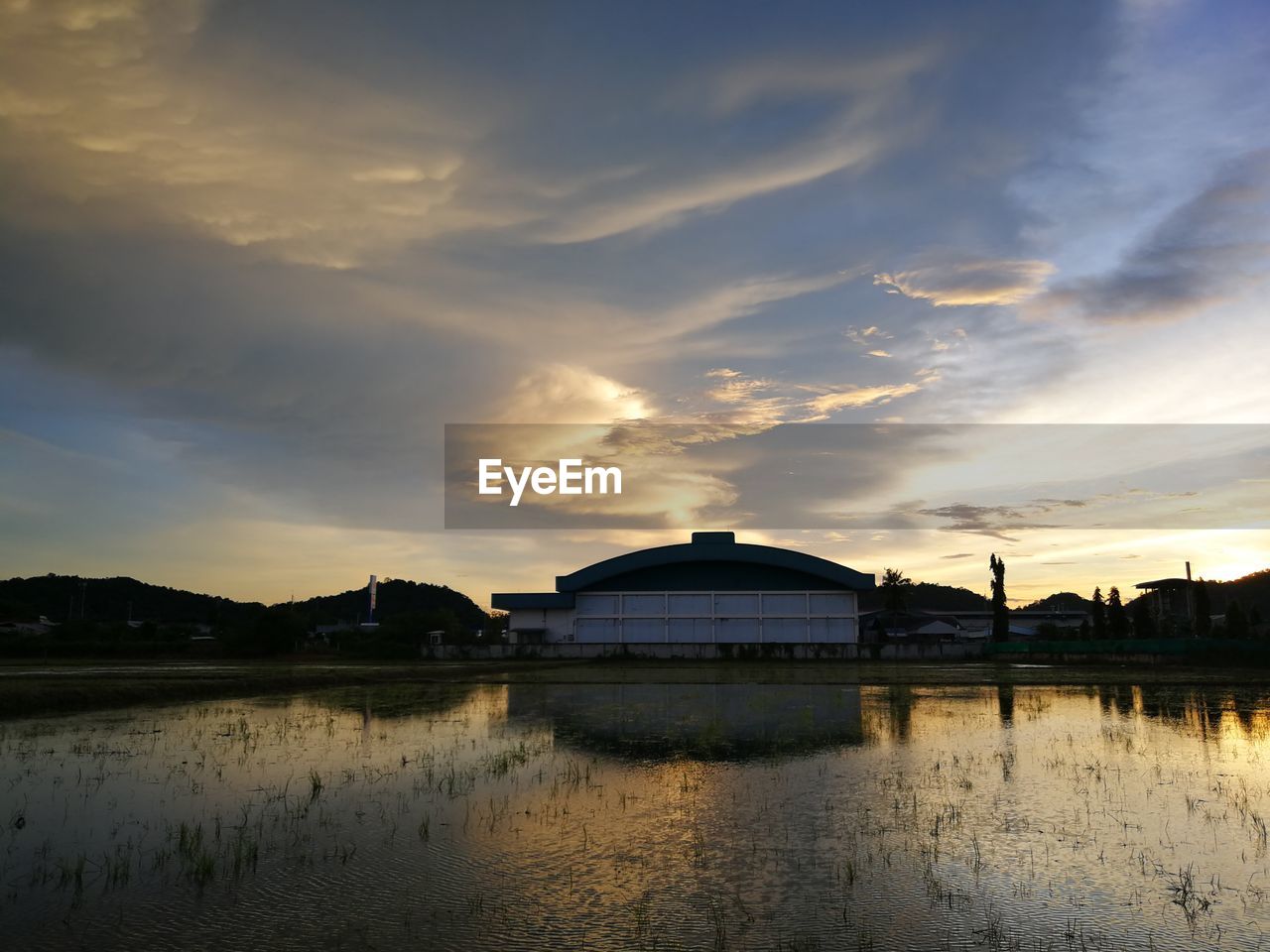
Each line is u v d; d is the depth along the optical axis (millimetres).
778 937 7012
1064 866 8977
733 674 41219
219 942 6766
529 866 8812
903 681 36344
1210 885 8414
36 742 16641
